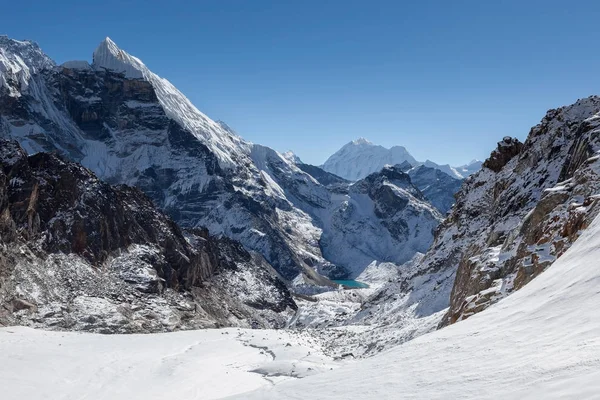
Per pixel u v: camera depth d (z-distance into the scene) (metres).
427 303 65.31
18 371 40.09
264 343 55.31
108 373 42.31
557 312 18.08
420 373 17.45
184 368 44.44
